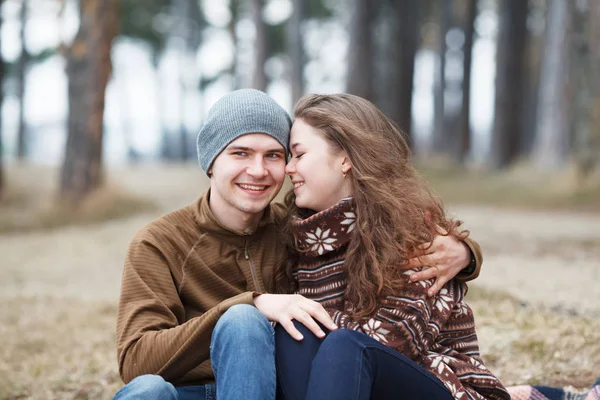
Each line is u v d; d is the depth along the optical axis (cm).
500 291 429
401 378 196
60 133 3766
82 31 1120
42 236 988
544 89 1548
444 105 2512
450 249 224
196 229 234
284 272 241
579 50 1127
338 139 227
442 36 2475
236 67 2941
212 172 235
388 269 214
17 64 2483
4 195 1252
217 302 231
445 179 1488
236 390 186
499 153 1730
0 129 1436
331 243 221
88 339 430
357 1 1325
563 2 1502
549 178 1259
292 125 239
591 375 289
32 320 490
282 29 2880
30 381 349
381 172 225
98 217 1115
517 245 668
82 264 755
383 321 208
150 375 192
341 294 221
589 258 573
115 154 3703
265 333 197
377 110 239
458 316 227
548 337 327
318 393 187
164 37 3069
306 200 231
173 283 226
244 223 234
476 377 211
